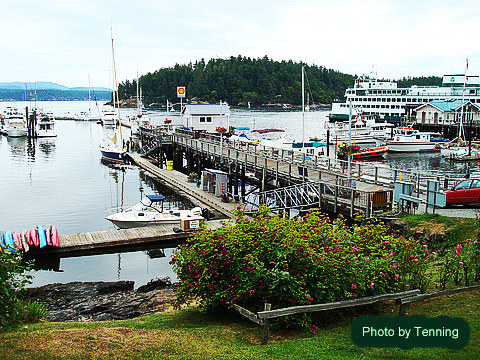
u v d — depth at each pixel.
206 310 11.96
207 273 11.54
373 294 10.95
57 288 18.75
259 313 9.30
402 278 11.73
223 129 46.75
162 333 10.26
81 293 18.16
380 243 12.14
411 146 68.12
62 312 15.82
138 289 18.53
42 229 23.17
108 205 35.59
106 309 16.17
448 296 11.62
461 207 22.02
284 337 10.01
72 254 23.31
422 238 18.31
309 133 95.81
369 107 113.75
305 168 29.31
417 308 11.08
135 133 82.12
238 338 9.95
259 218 12.41
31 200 37.28
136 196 38.62
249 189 40.72
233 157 38.88
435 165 57.12
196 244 12.06
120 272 21.31
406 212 21.56
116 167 54.16
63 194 39.53
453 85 113.94
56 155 64.50
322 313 10.62
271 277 10.23
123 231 25.61
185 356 8.69
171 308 15.66
